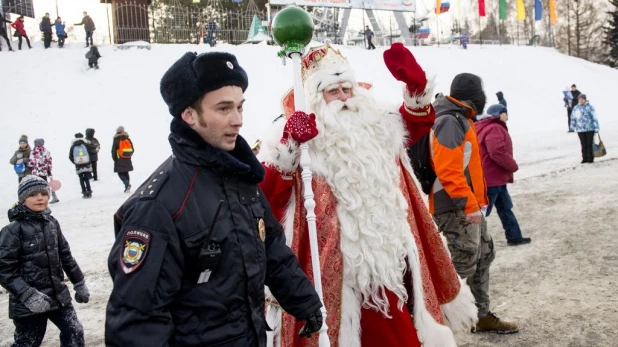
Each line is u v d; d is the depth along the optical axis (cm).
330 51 305
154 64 2331
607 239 600
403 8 3391
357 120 293
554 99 3019
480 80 388
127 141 1316
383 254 276
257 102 2222
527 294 468
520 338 387
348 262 273
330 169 283
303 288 204
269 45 2836
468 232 368
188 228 168
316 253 262
